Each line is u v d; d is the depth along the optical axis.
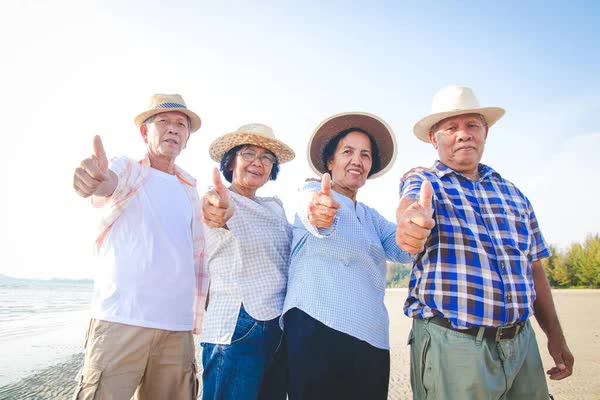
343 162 3.11
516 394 2.62
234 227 3.09
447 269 2.51
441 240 2.56
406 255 3.00
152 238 3.12
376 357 2.68
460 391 2.39
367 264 2.83
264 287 3.09
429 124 3.05
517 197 2.87
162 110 3.55
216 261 3.20
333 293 2.62
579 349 10.05
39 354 11.45
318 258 2.77
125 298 2.94
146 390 3.08
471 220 2.60
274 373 3.10
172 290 3.12
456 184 2.75
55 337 15.02
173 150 3.56
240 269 3.08
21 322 20.50
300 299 2.66
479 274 2.47
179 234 3.30
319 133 3.29
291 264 2.95
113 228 3.10
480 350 2.40
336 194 3.01
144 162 3.49
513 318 2.46
